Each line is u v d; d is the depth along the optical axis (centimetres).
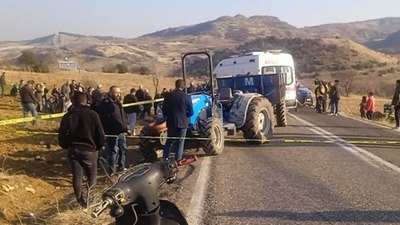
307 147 1202
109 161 938
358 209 655
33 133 1511
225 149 1193
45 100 2511
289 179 841
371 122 1973
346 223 599
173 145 1080
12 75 4691
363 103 2397
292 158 1048
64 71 6606
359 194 734
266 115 1323
